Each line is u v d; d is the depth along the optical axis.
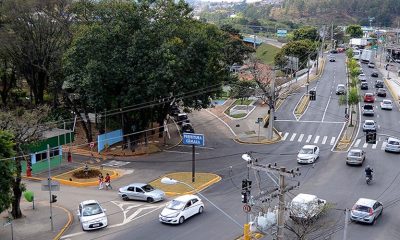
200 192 42.84
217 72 62.28
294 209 31.62
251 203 28.06
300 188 42.94
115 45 53.56
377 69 127.06
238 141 61.41
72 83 53.75
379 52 167.38
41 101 69.19
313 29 158.50
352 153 50.22
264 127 68.38
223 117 75.50
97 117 57.31
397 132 63.44
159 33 55.25
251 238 31.45
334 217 36.41
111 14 55.00
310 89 94.94
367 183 44.25
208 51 56.69
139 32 52.78
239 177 46.75
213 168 50.03
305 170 48.53
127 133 58.12
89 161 53.12
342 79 107.19
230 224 35.22
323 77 110.31
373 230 34.19
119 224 35.97
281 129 66.50
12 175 32.03
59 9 61.88
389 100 77.88
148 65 52.62
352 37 194.00
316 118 72.12
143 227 35.16
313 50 125.44
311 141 60.28
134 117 57.75
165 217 35.34
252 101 86.06
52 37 62.28
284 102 83.69
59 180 46.69
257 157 53.50
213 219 36.31
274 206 33.88
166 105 58.69
